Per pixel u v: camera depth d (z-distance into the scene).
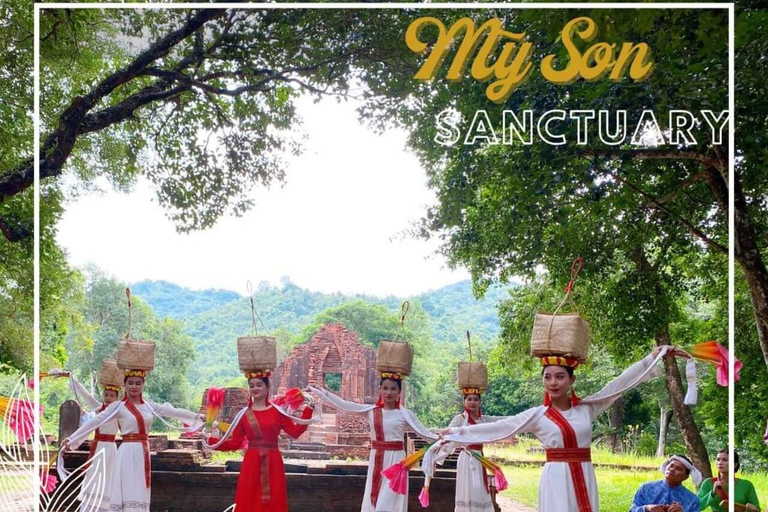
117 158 12.98
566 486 5.91
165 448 11.90
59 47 11.89
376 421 7.77
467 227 12.70
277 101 12.60
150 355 8.10
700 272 13.76
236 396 15.42
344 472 9.41
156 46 10.64
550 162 10.01
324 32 11.59
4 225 12.52
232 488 9.35
